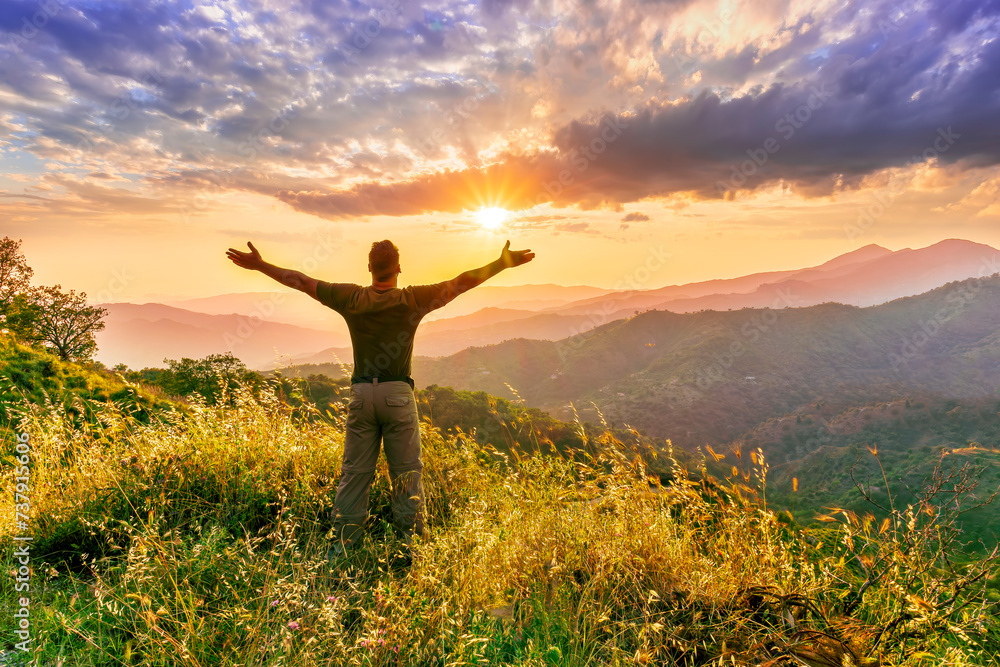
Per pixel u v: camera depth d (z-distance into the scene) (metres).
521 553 2.67
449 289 3.18
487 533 2.80
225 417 3.93
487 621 2.32
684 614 2.29
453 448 4.17
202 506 3.12
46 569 2.52
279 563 2.33
